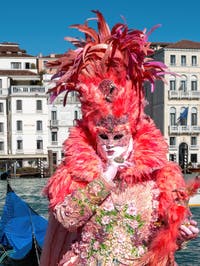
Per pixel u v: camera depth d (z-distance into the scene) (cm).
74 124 233
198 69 5112
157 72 225
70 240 228
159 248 205
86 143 224
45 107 5072
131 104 221
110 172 218
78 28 224
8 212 1088
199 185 212
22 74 5362
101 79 222
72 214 207
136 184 220
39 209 2012
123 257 211
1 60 5834
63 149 225
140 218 213
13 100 5028
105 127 219
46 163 4925
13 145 5038
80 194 207
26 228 1024
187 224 207
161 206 213
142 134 225
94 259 213
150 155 221
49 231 231
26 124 5050
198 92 5106
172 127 5066
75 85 226
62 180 215
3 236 1033
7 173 4106
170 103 5081
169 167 222
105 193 207
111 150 219
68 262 219
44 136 5078
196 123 5134
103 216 213
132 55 219
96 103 219
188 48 5075
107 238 213
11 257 969
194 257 1025
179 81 5106
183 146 5128
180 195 210
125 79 223
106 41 221
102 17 223
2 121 5166
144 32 220
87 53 220
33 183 3734
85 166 215
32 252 954
